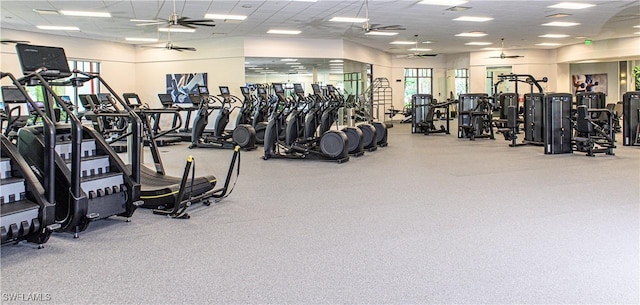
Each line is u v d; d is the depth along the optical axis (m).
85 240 3.93
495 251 3.49
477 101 13.10
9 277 3.11
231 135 12.19
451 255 3.42
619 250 3.46
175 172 7.79
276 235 4.01
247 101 12.20
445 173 7.20
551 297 2.68
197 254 3.54
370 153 9.97
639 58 19.22
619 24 14.52
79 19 12.02
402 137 13.76
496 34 16.36
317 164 8.42
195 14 11.62
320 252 3.54
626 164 7.86
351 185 6.32
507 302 2.63
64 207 4.04
